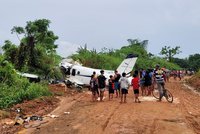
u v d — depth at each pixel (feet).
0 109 67.62
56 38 124.57
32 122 57.82
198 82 160.97
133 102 78.89
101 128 51.42
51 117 61.98
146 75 91.15
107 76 110.42
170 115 61.62
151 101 80.89
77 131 49.88
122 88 77.25
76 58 159.63
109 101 81.82
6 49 109.81
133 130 49.85
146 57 265.95
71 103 79.56
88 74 111.55
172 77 256.52
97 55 176.14
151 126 52.49
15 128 53.21
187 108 72.28
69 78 112.16
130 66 114.73
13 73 89.25
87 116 61.62
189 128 51.96
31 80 99.40
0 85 82.33
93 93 82.79
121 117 59.26
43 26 120.06
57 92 94.68
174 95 104.37
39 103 75.31
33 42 110.63
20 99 76.18
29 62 109.09
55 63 114.11
